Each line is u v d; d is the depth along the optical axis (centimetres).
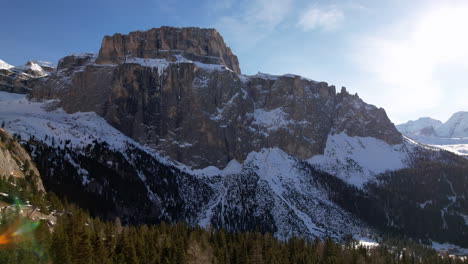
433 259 17900
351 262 15212
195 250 12325
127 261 10481
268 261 13688
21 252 8331
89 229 10975
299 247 16250
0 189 9969
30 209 10012
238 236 15575
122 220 18488
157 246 12244
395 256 18188
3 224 8681
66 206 12538
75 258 9169
